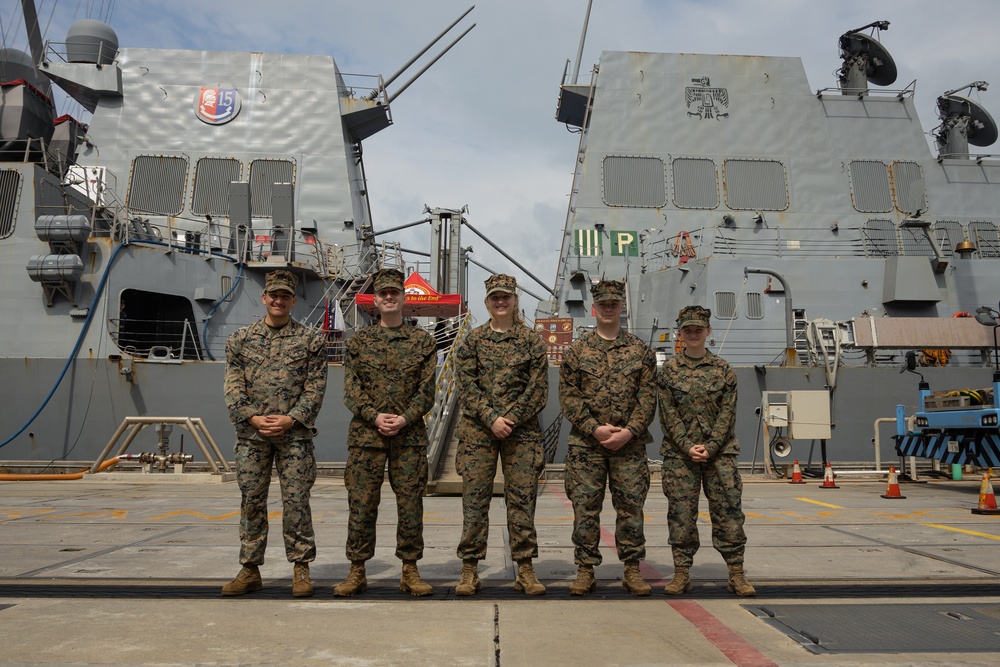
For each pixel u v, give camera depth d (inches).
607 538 249.9
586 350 169.2
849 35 791.1
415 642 115.6
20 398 539.5
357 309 707.4
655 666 103.3
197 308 593.0
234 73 755.4
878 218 724.7
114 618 130.1
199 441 491.5
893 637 119.3
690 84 749.3
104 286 547.5
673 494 165.5
